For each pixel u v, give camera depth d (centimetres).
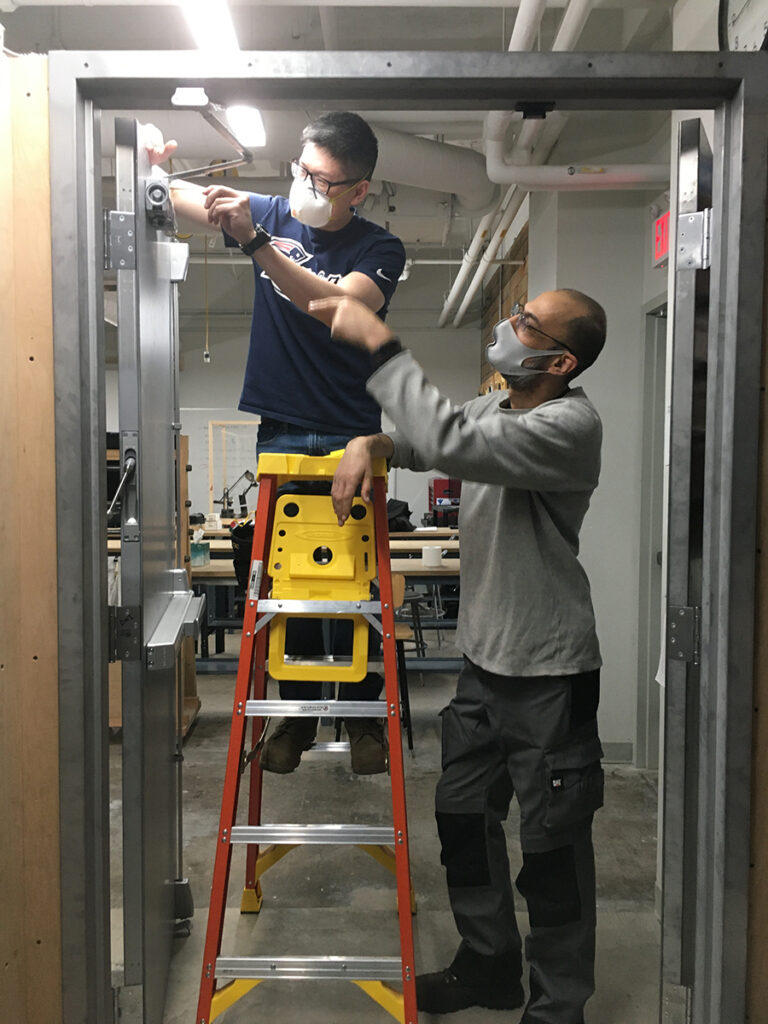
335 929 198
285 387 166
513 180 295
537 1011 146
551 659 143
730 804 131
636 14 278
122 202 132
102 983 134
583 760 145
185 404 852
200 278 841
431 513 704
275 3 237
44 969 131
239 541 216
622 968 183
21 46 310
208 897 215
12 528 126
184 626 156
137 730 137
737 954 133
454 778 162
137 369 133
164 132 304
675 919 139
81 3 229
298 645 184
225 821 143
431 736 350
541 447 131
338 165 141
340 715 143
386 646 143
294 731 178
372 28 309
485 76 125
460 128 345
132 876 138
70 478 127
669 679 138
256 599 143
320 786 294
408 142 339
